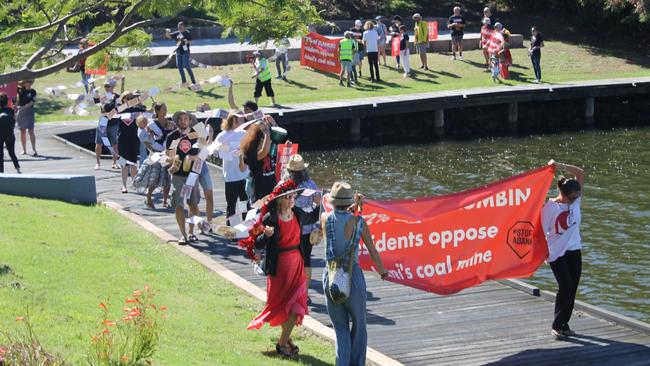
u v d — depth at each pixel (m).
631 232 21.86
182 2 14.77
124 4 16.06
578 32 52.59
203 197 20.92
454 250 12.03
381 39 43.88
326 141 37.94
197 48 46.41
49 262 13.02
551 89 39.94
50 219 16.58
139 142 21.42
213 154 16.39
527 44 49.44
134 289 12.44
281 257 10.61
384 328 12.31
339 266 9.94
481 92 39.00
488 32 43.97
